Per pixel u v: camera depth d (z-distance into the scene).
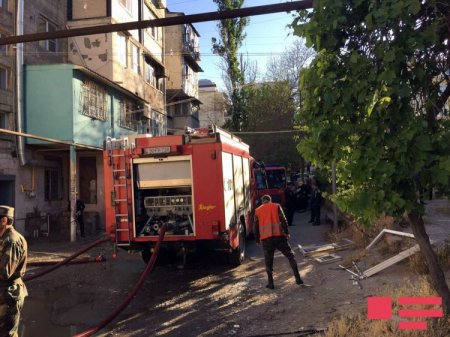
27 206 17.73
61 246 15.02
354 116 4.18
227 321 6.49
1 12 16.66
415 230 4.90
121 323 6.71
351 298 6.96
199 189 9.10
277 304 7.16
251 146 34.97
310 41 4.13
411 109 3.85
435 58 4.11
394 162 3.90
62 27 21.89
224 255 10.46
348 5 3.98
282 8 5.15
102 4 22.36
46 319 6.97
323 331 5.57
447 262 7.42
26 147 17.77
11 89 17.03
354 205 4.20
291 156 34.88
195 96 43.53
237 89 38.03
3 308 4.50
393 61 3.66
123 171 9.54
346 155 4.35
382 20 3.59
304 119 4.48
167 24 5.60
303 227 16.64
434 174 3.74
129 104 25.19
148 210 9.66
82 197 22.06
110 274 10.14
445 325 4.70
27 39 5.97
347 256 10.05
